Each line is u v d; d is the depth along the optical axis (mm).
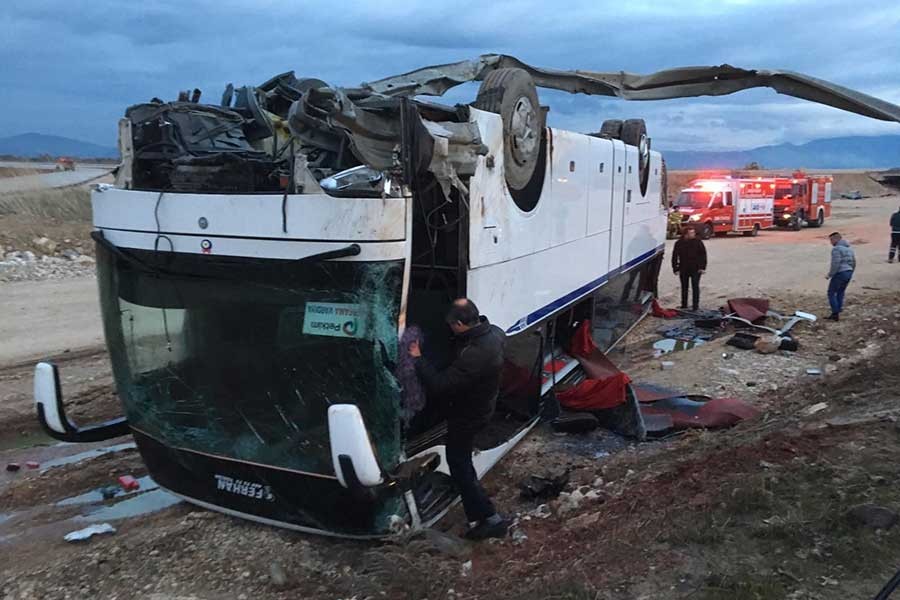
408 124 4316
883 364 9445
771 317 13555
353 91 5094
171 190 4820
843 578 3838
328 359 4508
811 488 4977
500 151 5793
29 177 32500
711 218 30484
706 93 8164
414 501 4938
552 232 7328
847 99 7270
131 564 4863
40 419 5258
